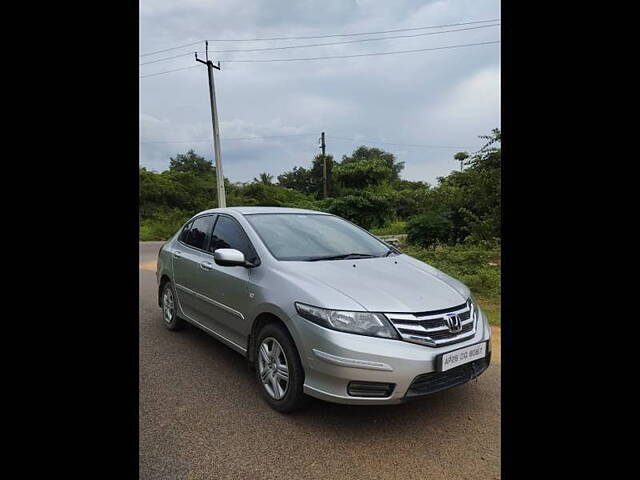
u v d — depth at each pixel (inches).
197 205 1450.5
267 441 108.3
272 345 126.2
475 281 307.3
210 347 181.8
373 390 105.2
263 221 161.2
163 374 152.0
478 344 117.1
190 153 2138.3
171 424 116.9
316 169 1871.3
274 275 130.1
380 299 113.0
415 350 105.9
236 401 130.6
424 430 114.1
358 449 105.2
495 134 507.8
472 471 96.6
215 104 818.8
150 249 714.8
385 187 1349.7
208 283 161.9
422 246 520.1
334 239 163.2
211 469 96.9
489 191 494.3
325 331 107.3
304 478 93.9
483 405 128.5
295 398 116.7
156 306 261.9
